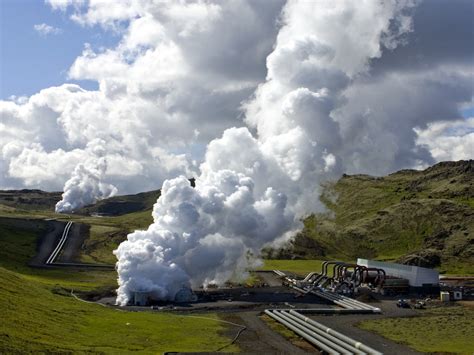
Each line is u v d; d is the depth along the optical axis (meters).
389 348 96.00
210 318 123.81
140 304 146.50
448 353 92.12
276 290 178.25
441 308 147.88
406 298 168.12
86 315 108.56
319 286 184.00
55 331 88.38
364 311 138.62
